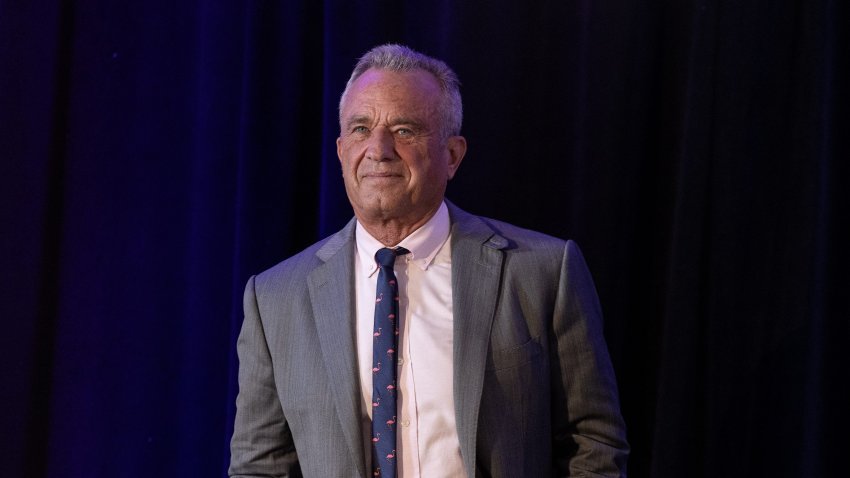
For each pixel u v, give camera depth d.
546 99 5.23
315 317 4.15
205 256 5.50
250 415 4.29
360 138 4.12
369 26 5.30
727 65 4.77
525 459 3.84
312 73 5.54
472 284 4.05
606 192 4.96
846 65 4.74
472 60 5.23
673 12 5.12
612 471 3.95
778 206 4.70
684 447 4.69
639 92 5.00
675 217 4.81
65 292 5.70
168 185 5.68
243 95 5.38
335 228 5.18
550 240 4.25
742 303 4.71
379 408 3.88
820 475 4.54
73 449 5.64
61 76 5.79
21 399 5.57
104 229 5.71
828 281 4.62
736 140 4.74
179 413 5.56
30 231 5.62
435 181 4.15
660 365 4.82
